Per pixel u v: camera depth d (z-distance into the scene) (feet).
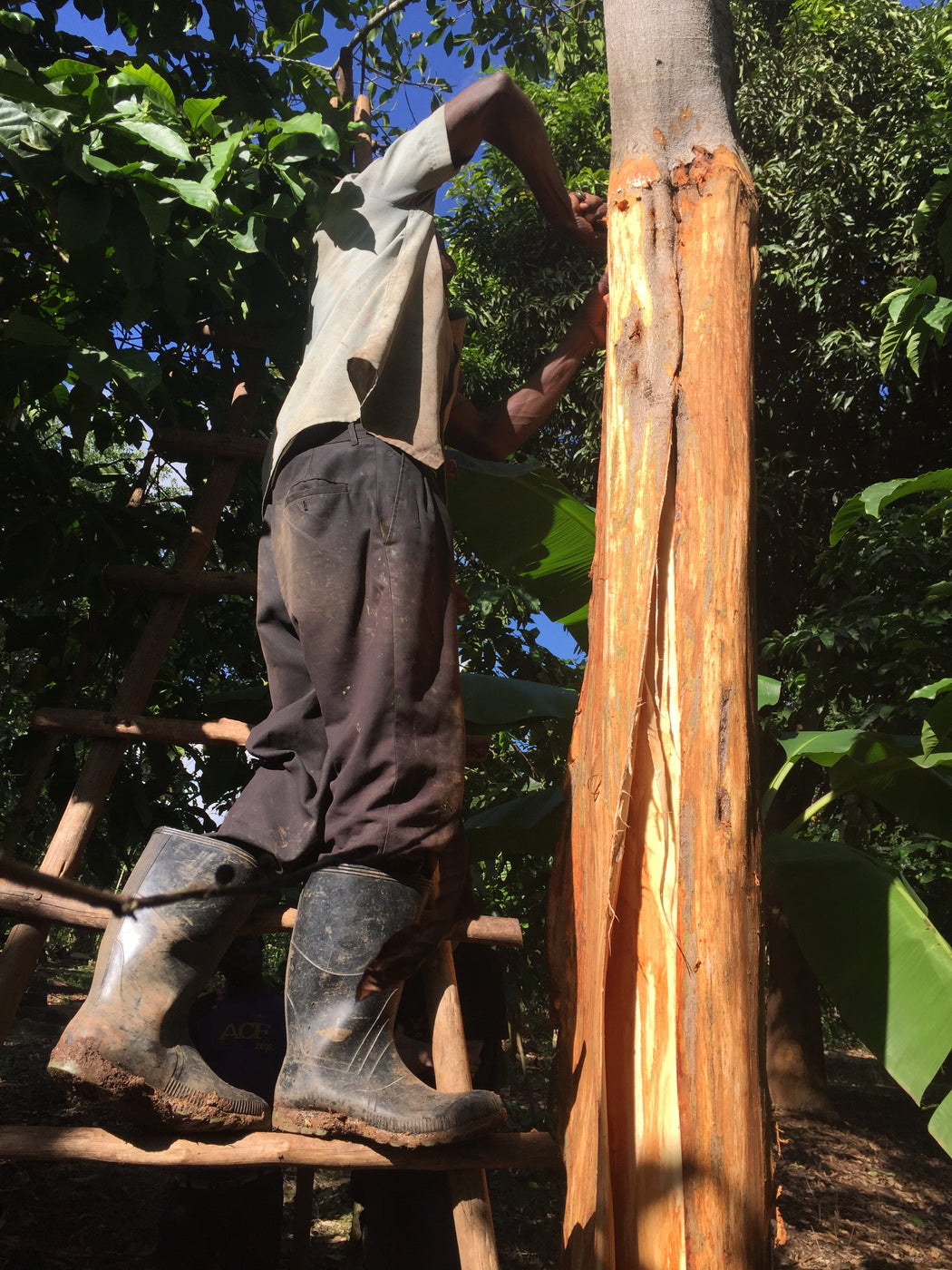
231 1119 5.41
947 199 12.35
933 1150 28.73
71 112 7.23
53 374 7.89
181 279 7.61
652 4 7.16
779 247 30.12
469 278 33.30
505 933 6.36
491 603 17.97
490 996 10.57
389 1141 5.24
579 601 13.37
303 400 6.59
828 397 30.45
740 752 5.92
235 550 12.01
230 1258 11.21
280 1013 11.09
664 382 6.47
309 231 7.90
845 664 20.53
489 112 7.22
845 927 10.16
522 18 16.22
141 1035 5.36
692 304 6.62
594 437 30.99
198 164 7.70
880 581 21.03
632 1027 5.77
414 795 5.65
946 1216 23.20
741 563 6.18
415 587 6.01
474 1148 5.63
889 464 31.68
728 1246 5.24
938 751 11.91
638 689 6.03
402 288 6.70
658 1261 5.34
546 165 7.61
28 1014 35.04
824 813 26.53
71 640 10.09
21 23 7.68
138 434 10.70
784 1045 30.25
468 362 32.37
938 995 9.37
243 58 9.55
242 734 6.98
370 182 7.30
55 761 10.46
